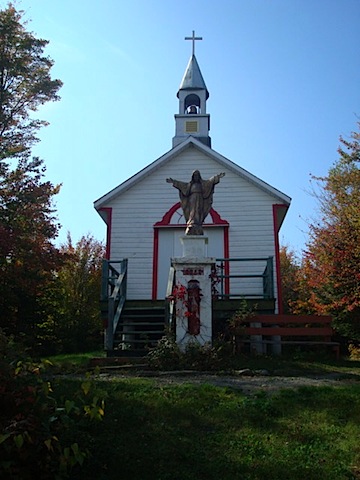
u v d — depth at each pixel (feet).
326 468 20.08
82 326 102.32
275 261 62.54
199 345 39.09
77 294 107.34
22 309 64.59
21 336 58.75
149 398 27.02
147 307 52.75
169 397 27.37
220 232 64.13
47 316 72.54
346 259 63.93
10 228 62.90
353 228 66.23
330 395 28.02
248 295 54.85
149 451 21.29
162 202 65.21
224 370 37.04
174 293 41.52
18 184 70.13
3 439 15.38
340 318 64.59
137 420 24.20
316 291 69.05
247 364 39.55
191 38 85.20
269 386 31.07
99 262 114.42
